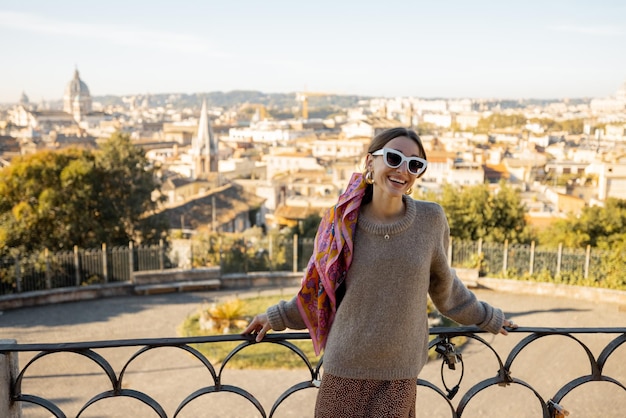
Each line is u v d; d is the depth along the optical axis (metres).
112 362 17.94
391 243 2.73
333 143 190.50
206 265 32.16
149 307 25.61
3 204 32.88
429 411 14.19
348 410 2.82
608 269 27.36
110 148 37.09
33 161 34.09
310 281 2.96
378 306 2.74
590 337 19.97
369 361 2.77
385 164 2.69
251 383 16.27
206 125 154.88
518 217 34.38
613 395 15.25
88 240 34.25
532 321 23.64
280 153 153.88
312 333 2.98
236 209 75.31
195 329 22.02
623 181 91.94
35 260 26.80
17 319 23.47
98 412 14.48
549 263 28.38
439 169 127.56
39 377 16.72
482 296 27.25
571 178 121.50
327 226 2.88
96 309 25.12
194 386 16.09
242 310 22.94
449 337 3.33
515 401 14.91
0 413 3.11
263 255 33.22
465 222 33.41
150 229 38.47
